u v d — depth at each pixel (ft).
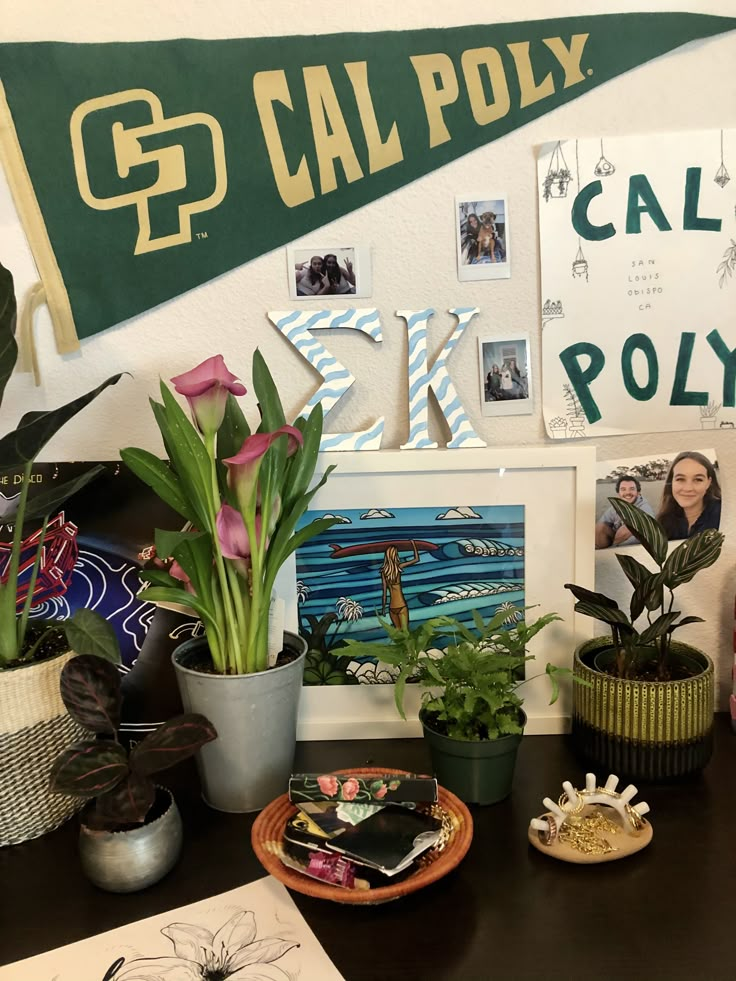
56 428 2.21
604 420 2.70
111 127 2.51
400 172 2.56
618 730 2.37
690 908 1.86
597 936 1.78
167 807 2.06
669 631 2.41
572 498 2.61
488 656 2.31
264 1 2.47
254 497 2.20
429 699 2.30
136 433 2.72
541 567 2.66
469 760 2.24
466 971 1.68
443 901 1.90
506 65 2.50
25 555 2.72
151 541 2.72
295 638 2.58
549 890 1.94
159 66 2.48
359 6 2.47
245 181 2.56
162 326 2.65
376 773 2.25
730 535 2.77
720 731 2.74
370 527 2.68
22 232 2.58
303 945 1.77
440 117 2.53
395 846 1.93
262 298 2.63
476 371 2.68
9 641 2.28
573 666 2.57
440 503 2.65
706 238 2.59
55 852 2.18
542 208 2.57
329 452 2.63
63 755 1.97
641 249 2.60
